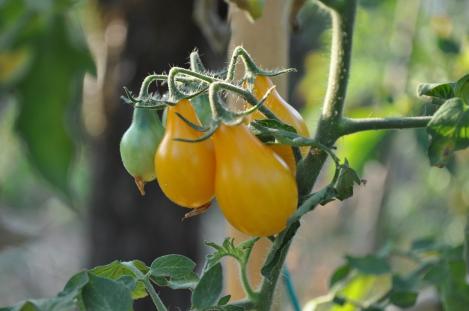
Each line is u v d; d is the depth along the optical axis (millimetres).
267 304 715
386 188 1573
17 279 3039
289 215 676
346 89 713
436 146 674
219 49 905
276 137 677
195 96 683
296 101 2121
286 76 838
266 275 694
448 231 1825
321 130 713
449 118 670
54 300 661
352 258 916
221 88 674
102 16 1474
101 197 1571
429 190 2020
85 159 2477
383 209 1584
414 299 900
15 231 1534
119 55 1487
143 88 698
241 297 813
